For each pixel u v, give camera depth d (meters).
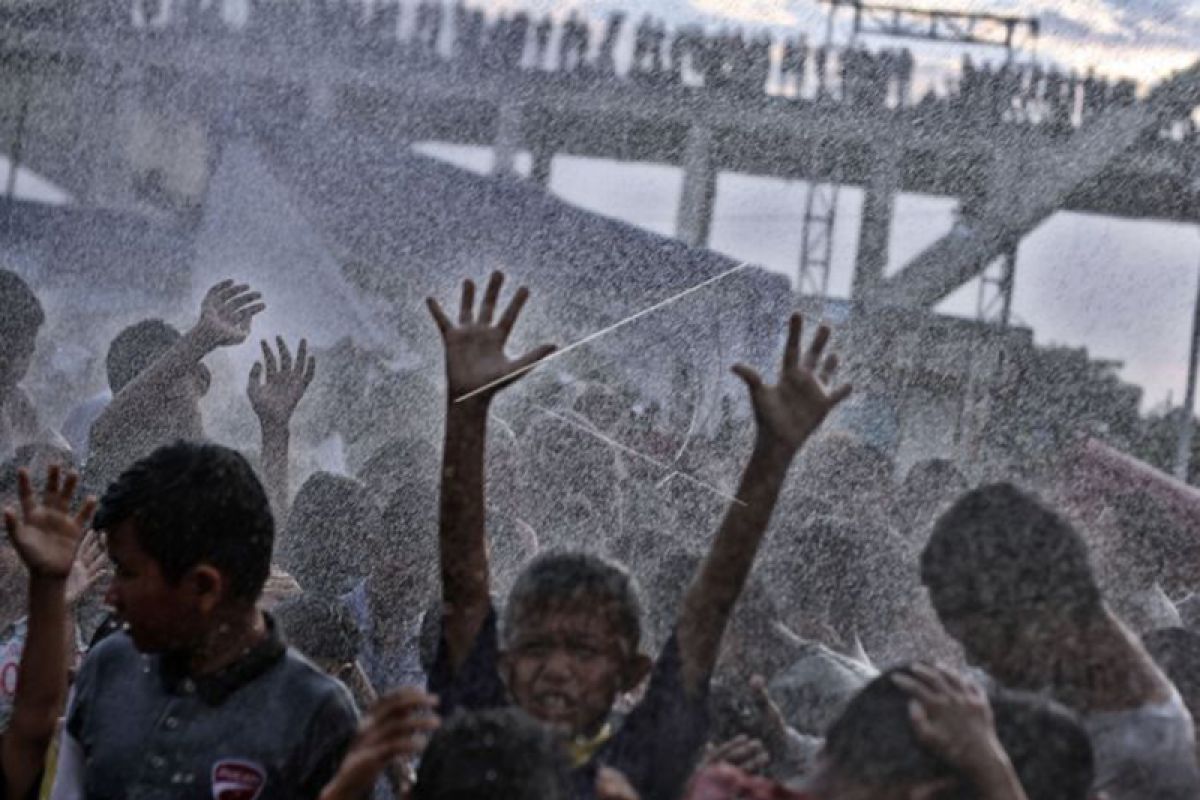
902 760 3.77
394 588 5.84
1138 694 4.13
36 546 4.16
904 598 4.94
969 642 4.21
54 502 4.22
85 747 4.21
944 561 4.23
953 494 5.95
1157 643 4.64
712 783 4.02
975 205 8.55
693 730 4.04
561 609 4.04
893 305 8.09
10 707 5.11
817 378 4.13
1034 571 4.17
